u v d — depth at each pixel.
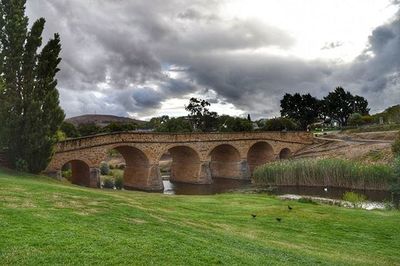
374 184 55.69
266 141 90.44
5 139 39.94
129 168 72.00
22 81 41.69
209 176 77.19
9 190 21.75
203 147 76.75
